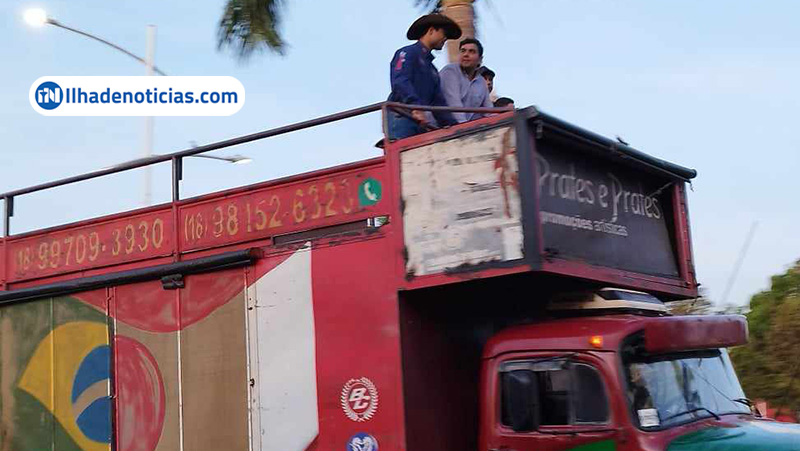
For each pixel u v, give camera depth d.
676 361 6.58
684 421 6.31
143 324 8.00
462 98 8.75
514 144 6.25
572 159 6.78
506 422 6.51
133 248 8.29
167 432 7.71
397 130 7.88
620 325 6.35
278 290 7.22
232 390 7.37
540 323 6.76
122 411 8.04
